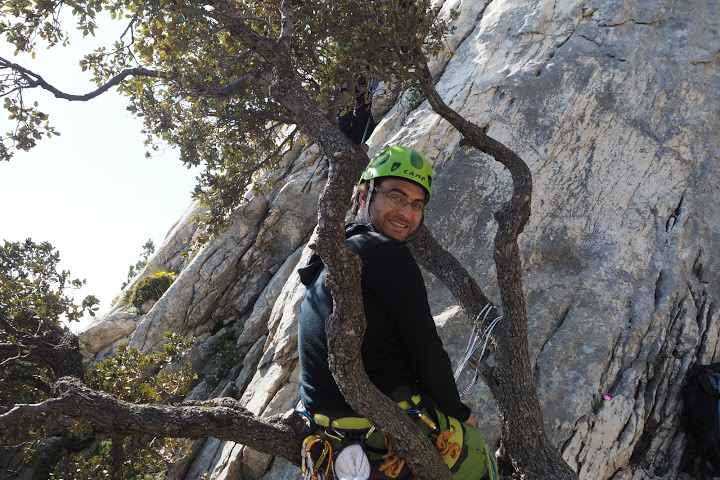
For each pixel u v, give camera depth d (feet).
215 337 46.03
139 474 27.48
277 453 9.80
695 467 24.09
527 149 30.83
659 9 34.30
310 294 8.55
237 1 18.75
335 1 20.99
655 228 28.63
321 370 8.21
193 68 20.94
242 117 27.86
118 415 9.96
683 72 32.22
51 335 23.54
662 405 24.68
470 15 39.40
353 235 8.61
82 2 15.30
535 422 14.85
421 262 16.67
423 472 8.00
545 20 35.19
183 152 30.68
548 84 32.30
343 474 7.84
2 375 22.63
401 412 7.78
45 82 16.47
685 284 27.25
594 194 29.58
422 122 32.81
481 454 8.96
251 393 32.40
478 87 33.24
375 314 7.85
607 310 26.30
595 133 31.01
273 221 46.09
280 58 13.80
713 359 25.88
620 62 32.76
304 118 11.24
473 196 29.55
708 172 29.94
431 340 7.92
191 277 46.62
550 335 25.91
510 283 14.80
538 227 28.81
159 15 15.92
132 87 25.62
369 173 8.96
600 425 23.44
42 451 39.55
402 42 18.57
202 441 35.58
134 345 45.80
